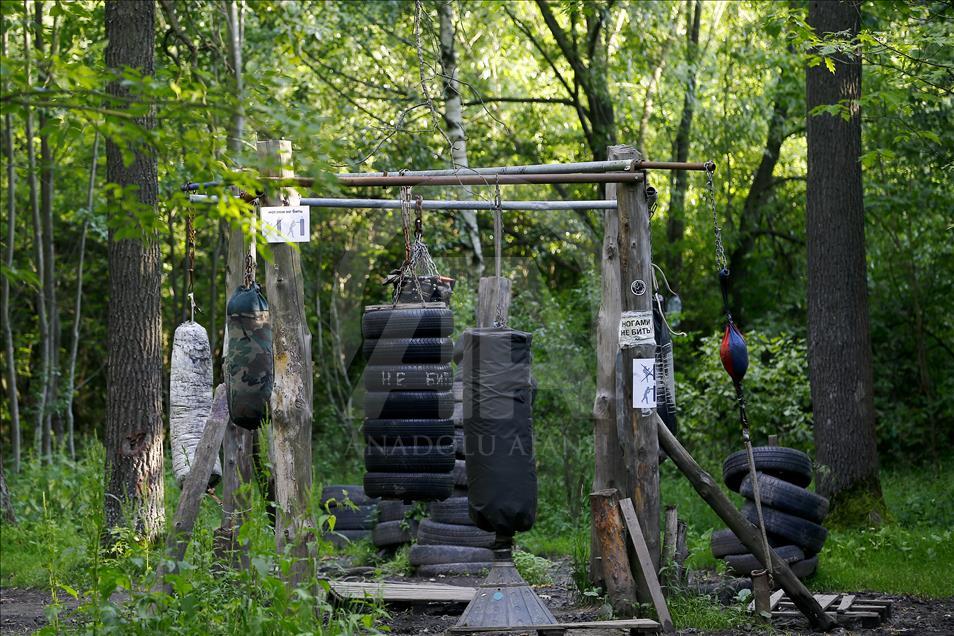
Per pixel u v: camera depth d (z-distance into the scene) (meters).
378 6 18.05
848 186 12.27
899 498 13.90
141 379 11.02
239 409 6.76
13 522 12.54
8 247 16.73
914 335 19.97
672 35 20.53
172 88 4.66
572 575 8.45
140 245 11.09
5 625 8.05
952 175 14.95
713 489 7.46
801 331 20.42
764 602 7.24
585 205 7.97
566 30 21.88
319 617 6.04
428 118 19.03
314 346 19.36
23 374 23.75
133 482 10.83
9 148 16.41
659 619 7.20
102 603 5.57
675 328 16.53
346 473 17.16
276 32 17.84
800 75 19.88
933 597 8.66
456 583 9.77
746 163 22.58
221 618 5.55
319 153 4.88
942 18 10.75
